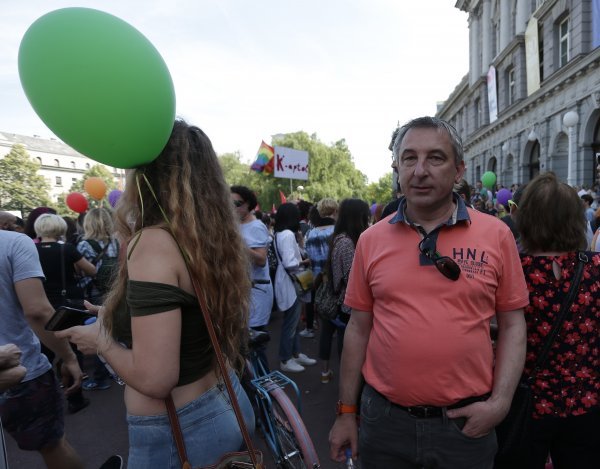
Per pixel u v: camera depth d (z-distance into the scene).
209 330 1.12
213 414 1.20
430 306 1.33
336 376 3.98
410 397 1.36
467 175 29.88
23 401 1.91
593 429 1.56
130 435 1.17
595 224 5.42
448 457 1.35
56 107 0.97
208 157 1.30
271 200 30.97
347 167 32.69
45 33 0.94
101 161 1.13
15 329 1.88
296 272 3.94
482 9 25.98
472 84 27.73
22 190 44.78
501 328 1.46
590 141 13.38
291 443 2.20
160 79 1.06
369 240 1.57
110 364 1.09
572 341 1.56
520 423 1.50
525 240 1.69
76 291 3.88
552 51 15.77
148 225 1.16
